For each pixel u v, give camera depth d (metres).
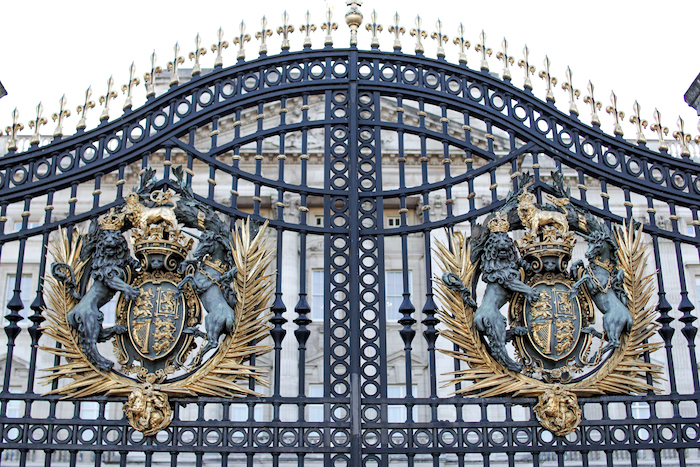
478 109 6.93
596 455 11.95
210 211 6.38
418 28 7.21
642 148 6.96
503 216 6.40
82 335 5.98
